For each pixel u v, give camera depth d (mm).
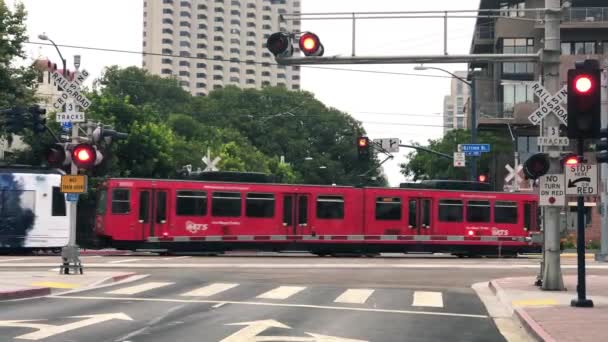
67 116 23203
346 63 21703
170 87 126625
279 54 21359
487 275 26766
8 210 38156
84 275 23297
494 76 68125
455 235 40125
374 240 39312
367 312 16125
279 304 17328
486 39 71750
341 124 124562
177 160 74062
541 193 19344
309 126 123312
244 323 13859
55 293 19234
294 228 38625
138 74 124000
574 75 16250
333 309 16547
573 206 55562
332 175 119188
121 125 58438
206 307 16531
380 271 27875
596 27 59781
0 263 29688
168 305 16828
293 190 38781
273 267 29297
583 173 16656
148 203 37031
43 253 40500
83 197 49062
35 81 49062
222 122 119812
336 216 39062
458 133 70875
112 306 16484
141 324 13633
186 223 37406
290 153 118750
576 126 16297
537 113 20016
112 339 11812
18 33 46344
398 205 39750
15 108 34438
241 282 22859
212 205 37844
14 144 67688
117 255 37812
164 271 26547
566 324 13742
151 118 64875
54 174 39000
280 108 122312
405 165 80875
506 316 16141
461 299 19203
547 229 20469
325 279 24328
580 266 16797
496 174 67250
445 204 40250
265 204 38469
